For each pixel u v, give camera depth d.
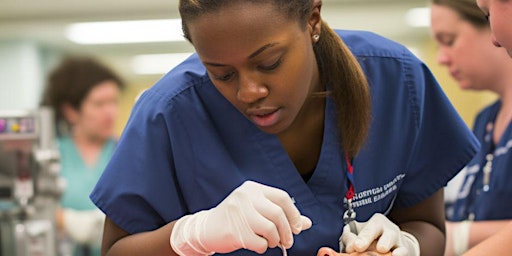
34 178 2.10
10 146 2.02
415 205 1.36
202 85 1.21
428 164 1.33
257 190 1.04
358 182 1.25
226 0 0.90
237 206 1.03
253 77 0.94
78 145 3.10
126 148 1.18
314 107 1.22
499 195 1.88
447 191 2.13
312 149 1.26
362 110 1.19
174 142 1.19
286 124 1.02
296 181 1.24
